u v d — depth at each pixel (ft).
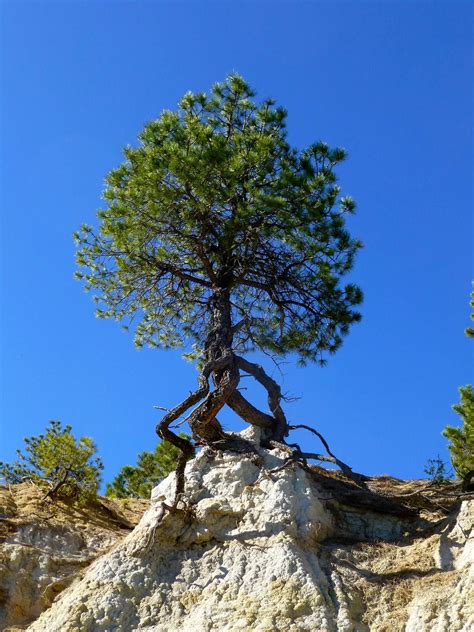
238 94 80.28
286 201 75.46
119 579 63.46
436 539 65.00
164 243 79.87
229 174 75.87
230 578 62.34
